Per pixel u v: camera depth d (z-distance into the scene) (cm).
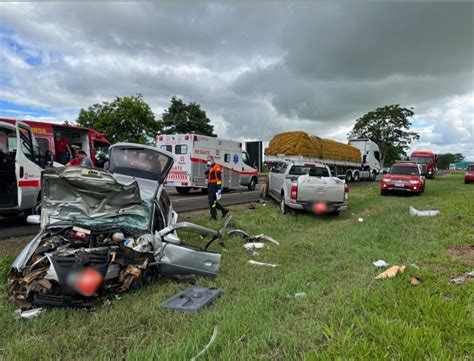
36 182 816
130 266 404
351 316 338
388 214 1067
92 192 427
